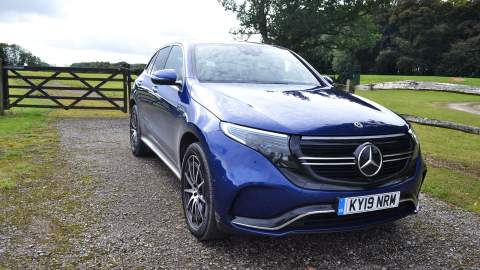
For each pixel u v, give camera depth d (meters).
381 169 2.69
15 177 4.52
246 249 2.95
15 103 10.17
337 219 2.60
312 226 2.56
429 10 66.94
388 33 74.19
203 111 3.04
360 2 34.56
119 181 4.52
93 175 4.72
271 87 3.53
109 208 3.68
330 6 35.12
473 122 12.24
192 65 3.82
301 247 3.02
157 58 5.31
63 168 4.99
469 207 4.15
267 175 2.49
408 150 2.87
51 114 10.41
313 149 2.53
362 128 2.66
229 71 3.81
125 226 3.28
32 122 8.82
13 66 9.92
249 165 2.54
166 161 4.08
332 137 2.56
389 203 2.69
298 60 4.45
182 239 3.07
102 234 3.12
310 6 35.12
